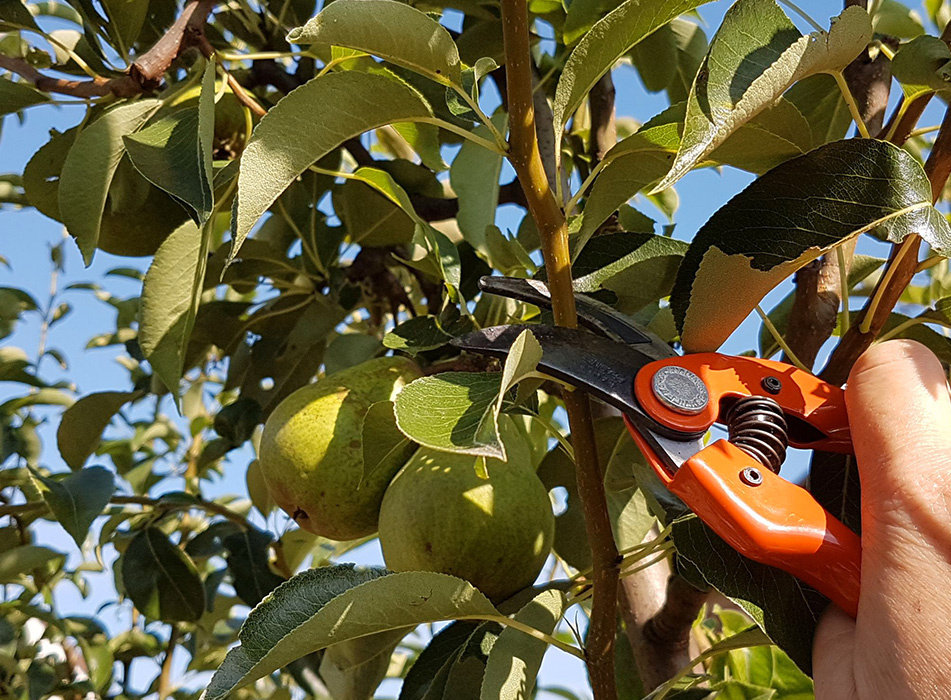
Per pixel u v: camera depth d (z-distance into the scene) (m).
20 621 2.28
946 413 0.76
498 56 1.63
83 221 1.12
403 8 0.79
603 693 0.95
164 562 1.72
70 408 1.64
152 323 1.19
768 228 0.83
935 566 0.70
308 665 1.55
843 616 0.80
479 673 1.16
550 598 0.98
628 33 0.83
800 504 0.78
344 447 1.25
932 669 0.67
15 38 1.64
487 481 1.14
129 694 2.27
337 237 1.65
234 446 1.67
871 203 0.80
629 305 1.20
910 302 1.90
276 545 1.70
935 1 1.93
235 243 0.81
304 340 1.64
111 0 1.34
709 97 0.75
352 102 0.83
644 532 1.40
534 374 0.87
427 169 1.61
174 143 1.05
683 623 1.35
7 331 2.31
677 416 0.85
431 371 1.37
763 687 1.46
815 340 1.24
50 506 1.43
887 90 1.33
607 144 1.66
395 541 1.15
